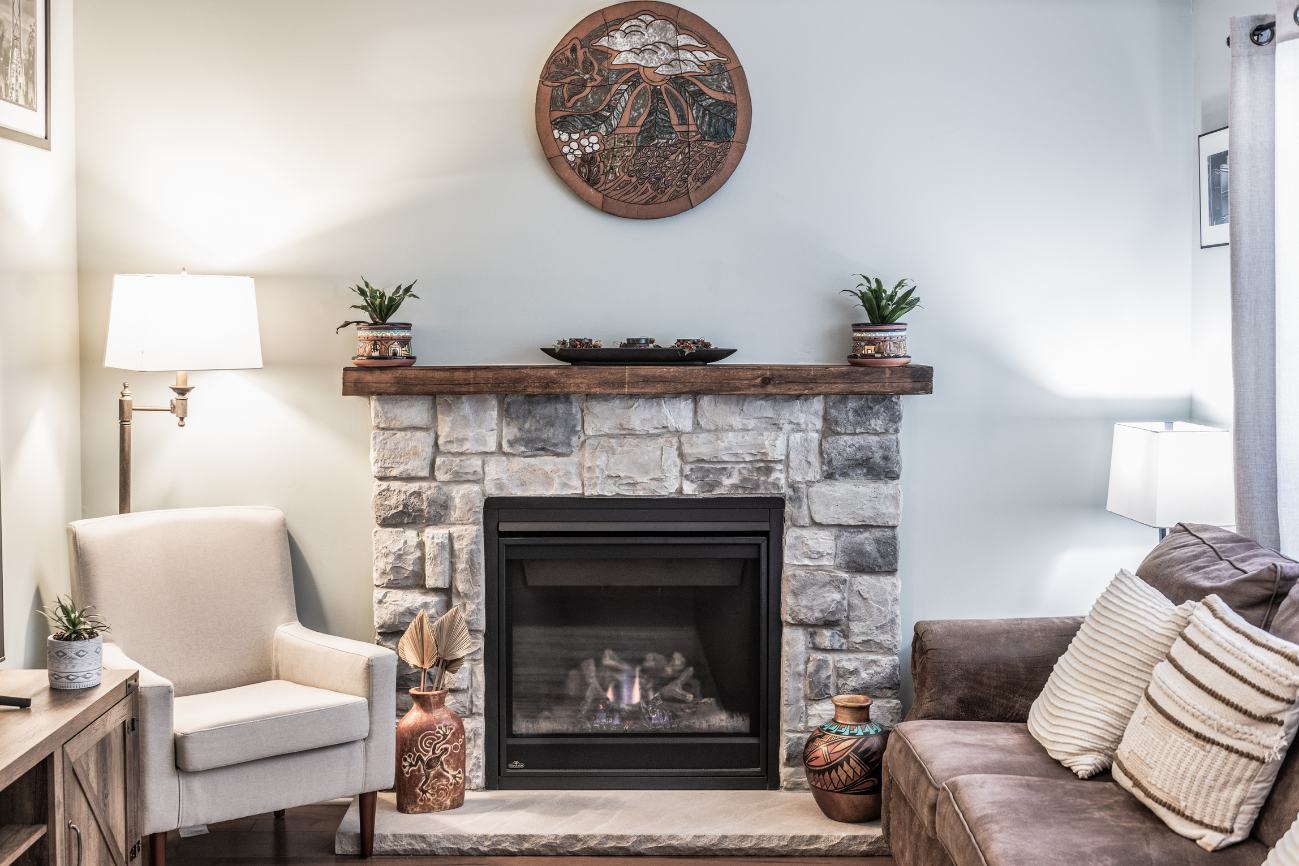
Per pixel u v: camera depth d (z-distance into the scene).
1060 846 2.34
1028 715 3.17
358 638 3.88
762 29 3.81
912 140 3.84
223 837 3.50
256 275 3.81
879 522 3.72
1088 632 2.97
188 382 3.69
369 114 3.79
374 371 3.61
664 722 3.81
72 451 3.75
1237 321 3.22
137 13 3.75
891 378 3.62
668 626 3.81
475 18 3.78
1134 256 3.88
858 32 3.81
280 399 3.83
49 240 3.59
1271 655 2.36
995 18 3.83
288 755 3.16
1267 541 3.20
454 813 3.53
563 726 3.81
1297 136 3.05
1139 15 3.84
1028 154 3.85
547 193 3.82
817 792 3.47
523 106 3.80
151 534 3.53
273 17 3.77
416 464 3.70
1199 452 3.40
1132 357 3.90
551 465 3.71
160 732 2.96
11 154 3.35
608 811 3.55
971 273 3.86
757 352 3.86
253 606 3.64
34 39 3.47
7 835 2.46
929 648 3.30
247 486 3.84
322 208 3.80
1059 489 3.91
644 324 3.85
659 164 3.79
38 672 2.96
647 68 3.78
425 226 3.82
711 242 3.83
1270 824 2.31
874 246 3.85
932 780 2.79
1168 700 2.53
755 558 3.77
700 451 3.71
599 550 3.74
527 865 3.31
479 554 3.71
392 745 3.34
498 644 3.75
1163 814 2.43
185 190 3.79
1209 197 3.75
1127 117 3.86
